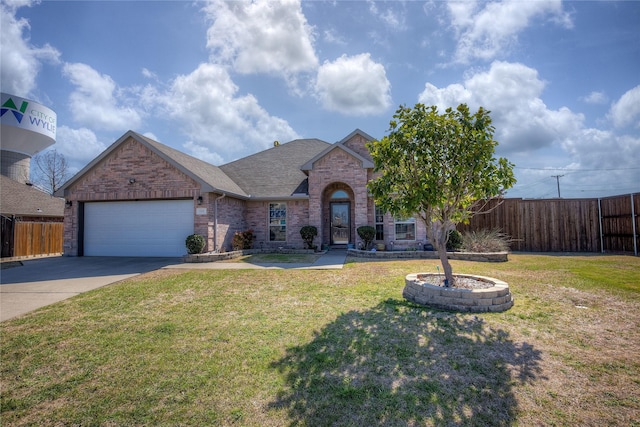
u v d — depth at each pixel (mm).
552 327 5102
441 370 3848
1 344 4855
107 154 15164
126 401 3365
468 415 3025
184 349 4570
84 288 8414
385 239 15492
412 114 6746
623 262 11078
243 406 3221
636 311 5762
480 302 5898
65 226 15461
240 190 17234
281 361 4141
